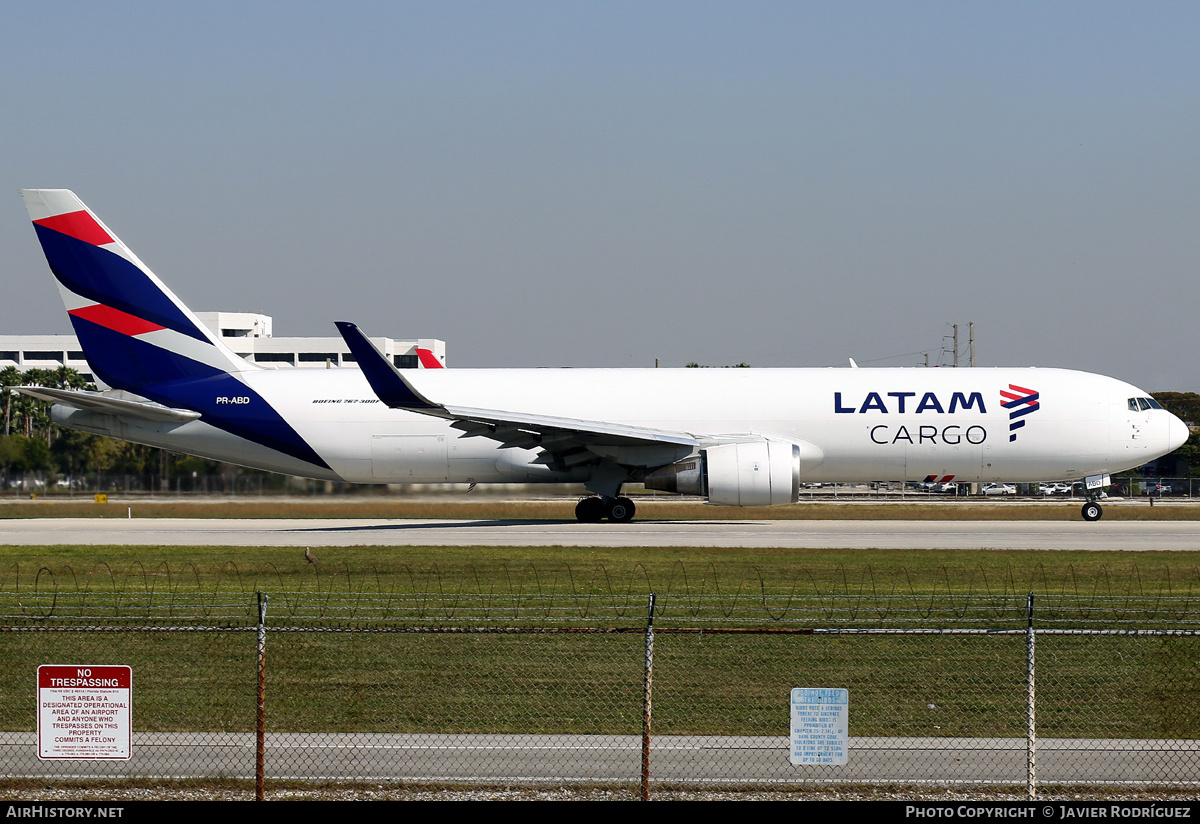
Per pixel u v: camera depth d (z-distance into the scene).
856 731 43.50
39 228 133.38
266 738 41.88
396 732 42.91
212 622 61.84
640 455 128.88
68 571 87.31
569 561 91.94
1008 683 50.72
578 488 146.00
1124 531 124.12
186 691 49.03
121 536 120.06
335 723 44.12
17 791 36.00
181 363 135.50
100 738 33.50
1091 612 64.94
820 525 132.88
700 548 102.19
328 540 113.44
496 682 50.78
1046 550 100.69
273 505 160.25
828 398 131.62
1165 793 36.50
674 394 133.38
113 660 54.78
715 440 127.50
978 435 130.75
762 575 82.62
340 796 35.69
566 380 135.88
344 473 136.38
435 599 70.06
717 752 40.31
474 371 138.62
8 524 140.00
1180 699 47.94
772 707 46.62
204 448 136.38
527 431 126.69
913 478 133.88
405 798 35.56
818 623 59.59
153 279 134.75
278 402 134.62
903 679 51.50
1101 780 37.78
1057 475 133.75
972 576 82.69
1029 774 36.12
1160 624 58.34
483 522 140.25
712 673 52.75
